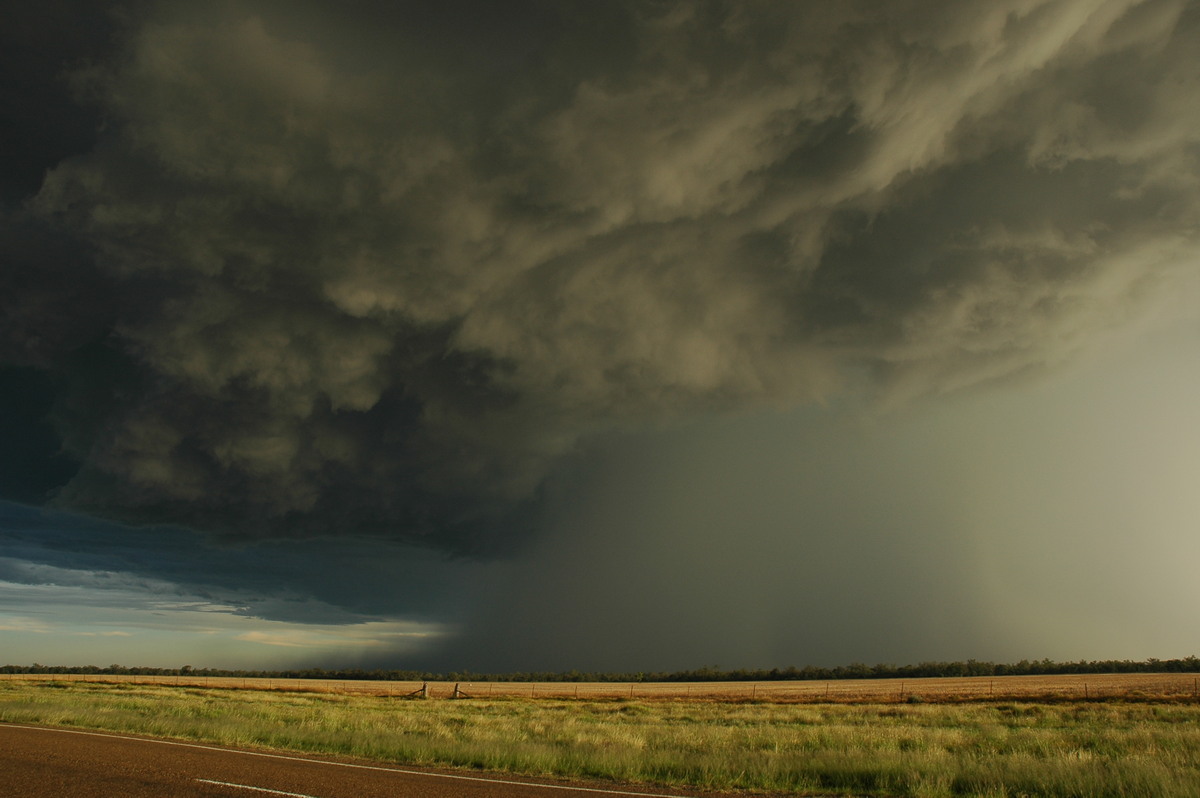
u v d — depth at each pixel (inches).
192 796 337.1
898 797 405.4
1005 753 607.5
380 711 1274.6
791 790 422.9
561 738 735.7
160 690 2031.3
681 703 1849.2
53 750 507.5
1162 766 425.4
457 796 359.3
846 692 2471.7
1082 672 5324.8
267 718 898.1
